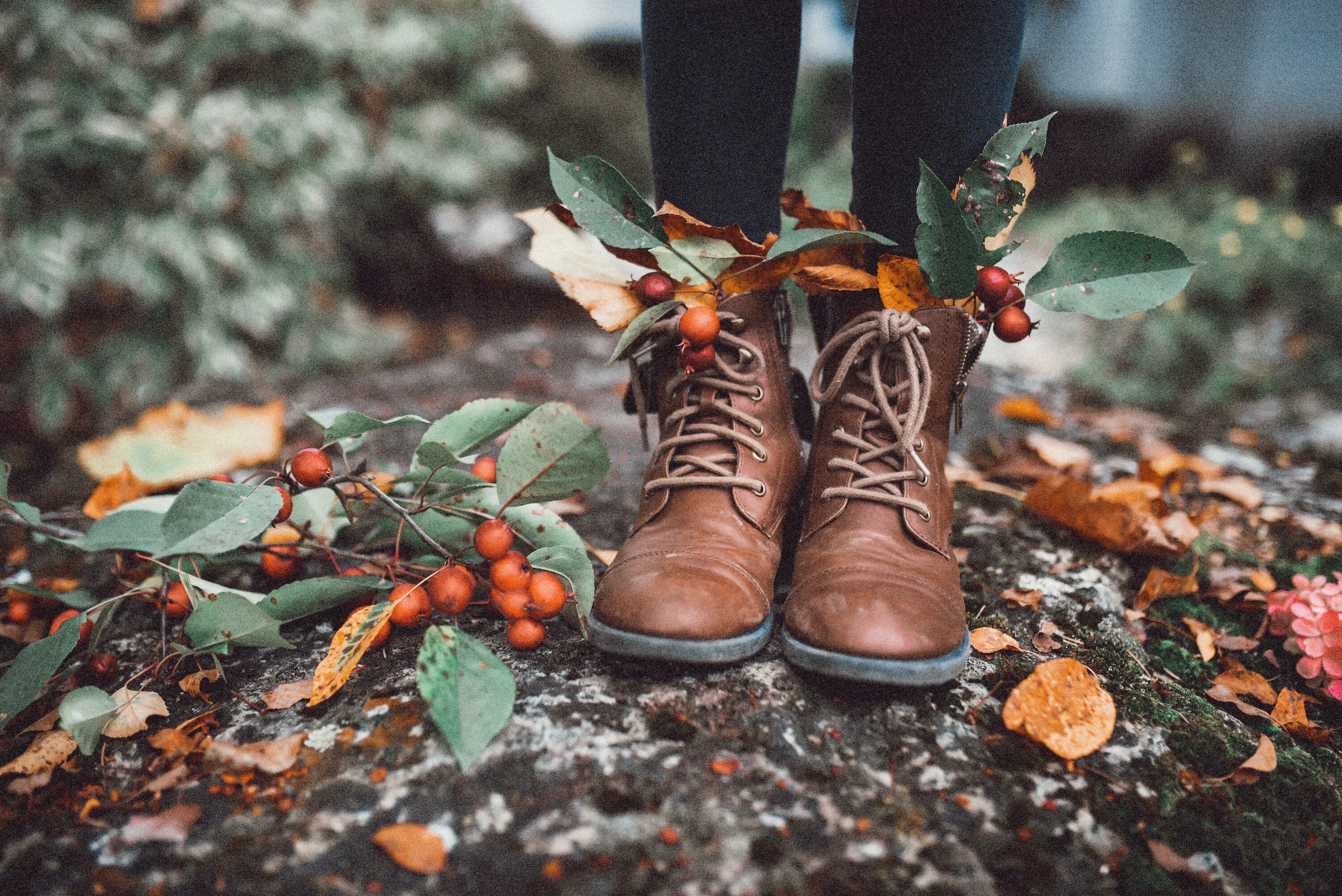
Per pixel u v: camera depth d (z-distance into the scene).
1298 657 0.73
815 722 0.59
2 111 1.45
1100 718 0.60
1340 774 0.62
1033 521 0.86
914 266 0.65
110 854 0.53
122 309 1.71
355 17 1.95
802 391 0.76
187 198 1.59
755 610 0.62
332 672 0.59
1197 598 0.79
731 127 0.66
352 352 1.94
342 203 2.23
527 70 2.73
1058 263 0.63
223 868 0.52
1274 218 2.55
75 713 0.57
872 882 0.51
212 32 1.59
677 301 0.64
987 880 0.52
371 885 0.51
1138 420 1.25
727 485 0.66
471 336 2.36
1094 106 4.59
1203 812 0.56
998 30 0.63
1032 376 1.51
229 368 1.66
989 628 0.68
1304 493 0.99
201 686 0.64
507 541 0.61
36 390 1.61
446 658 0.56
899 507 0.66
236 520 0.59
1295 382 1.92
